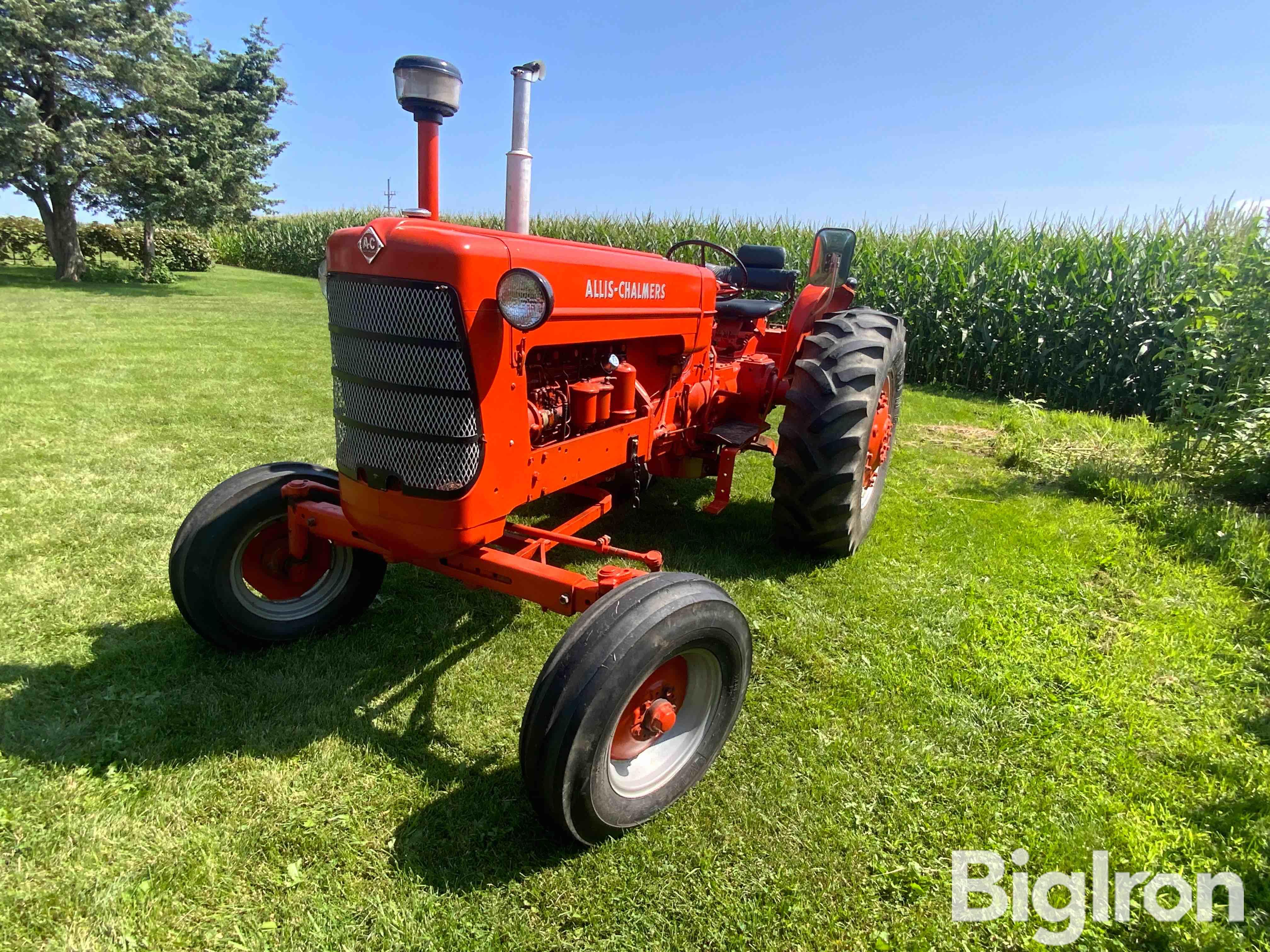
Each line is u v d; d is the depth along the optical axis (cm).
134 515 391
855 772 235
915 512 464
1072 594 357
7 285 1499
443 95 215
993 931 183
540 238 239
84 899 176
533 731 182
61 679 255
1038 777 235
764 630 315
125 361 783
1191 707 274
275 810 206
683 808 218
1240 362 503
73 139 1480
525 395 224
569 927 179
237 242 2622
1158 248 816
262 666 271
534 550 243
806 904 188
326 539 270
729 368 401
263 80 1864
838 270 427
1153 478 520
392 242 196
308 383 723
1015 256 898
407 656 284
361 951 169
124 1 1508
